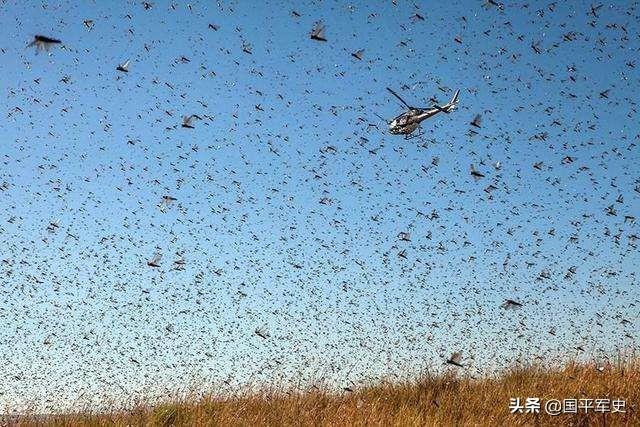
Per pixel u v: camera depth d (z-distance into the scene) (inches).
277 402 544.4
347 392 589.6
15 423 471.5
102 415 496.1
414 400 556.1
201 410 502.3
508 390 561.6
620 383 560.7
